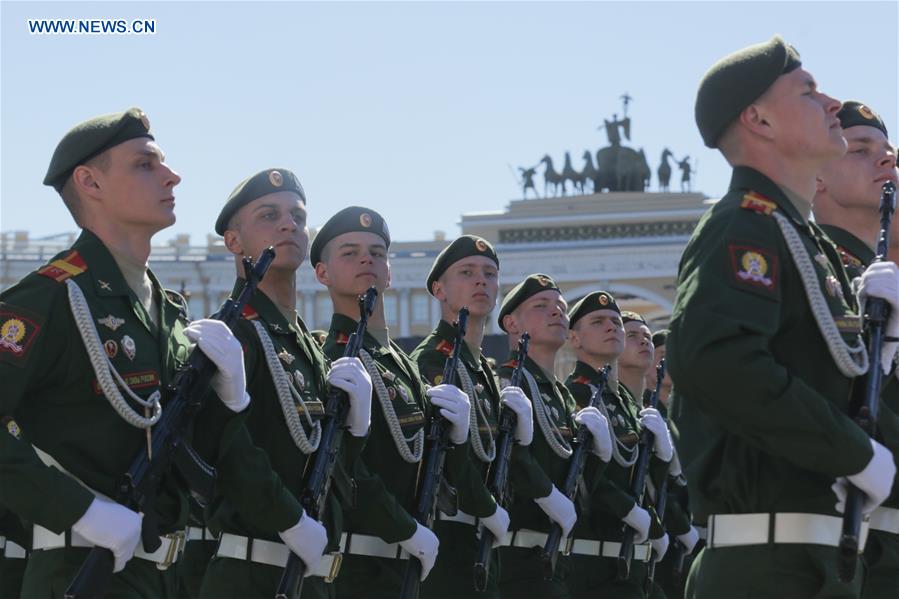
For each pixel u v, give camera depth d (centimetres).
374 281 841
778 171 557
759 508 530
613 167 5903
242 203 735
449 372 869
